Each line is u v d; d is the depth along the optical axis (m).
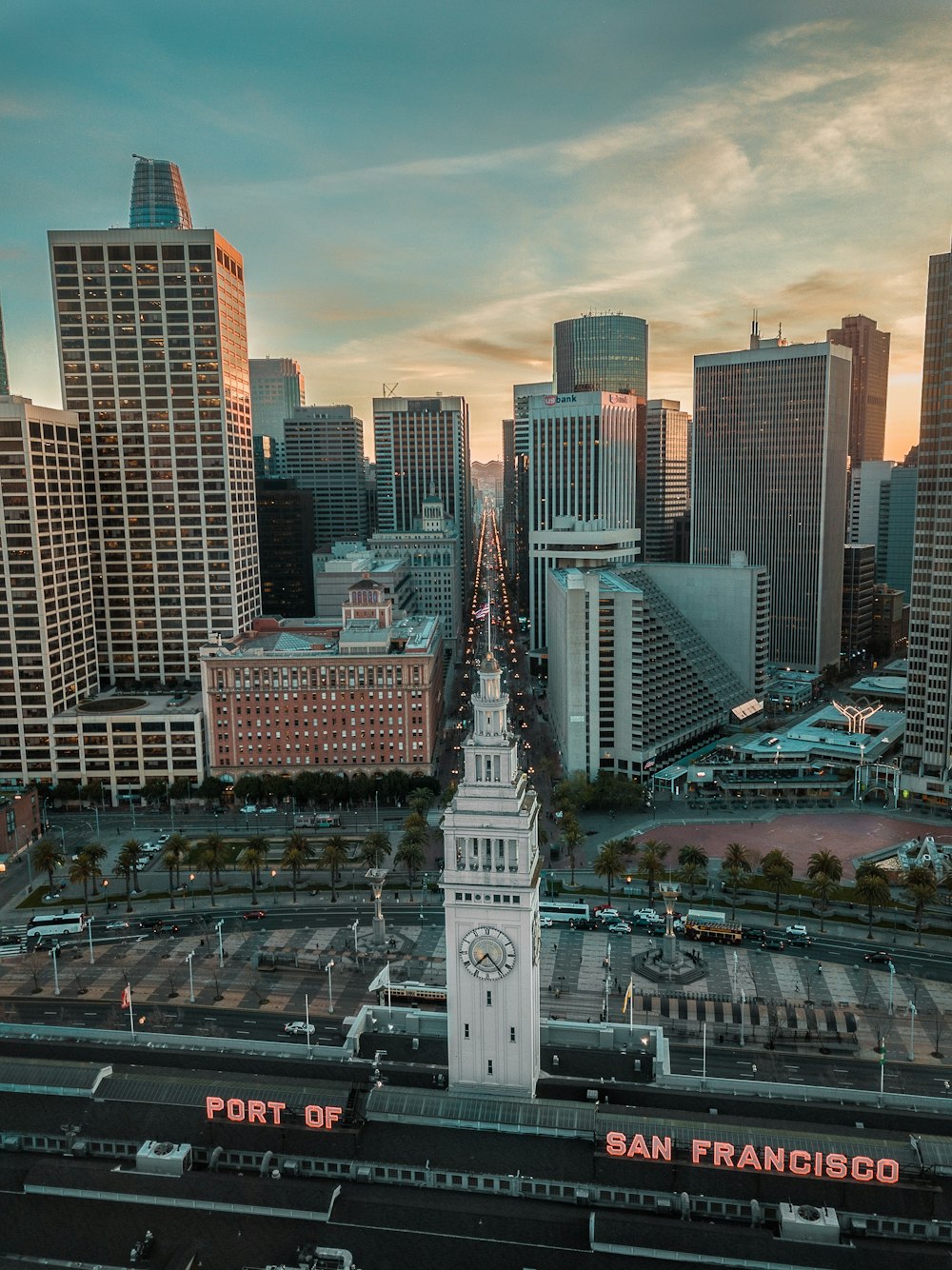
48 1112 110.69
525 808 111.62
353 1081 117.12
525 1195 100.38
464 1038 114.00
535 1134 105.44
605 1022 147.38
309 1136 105.06
